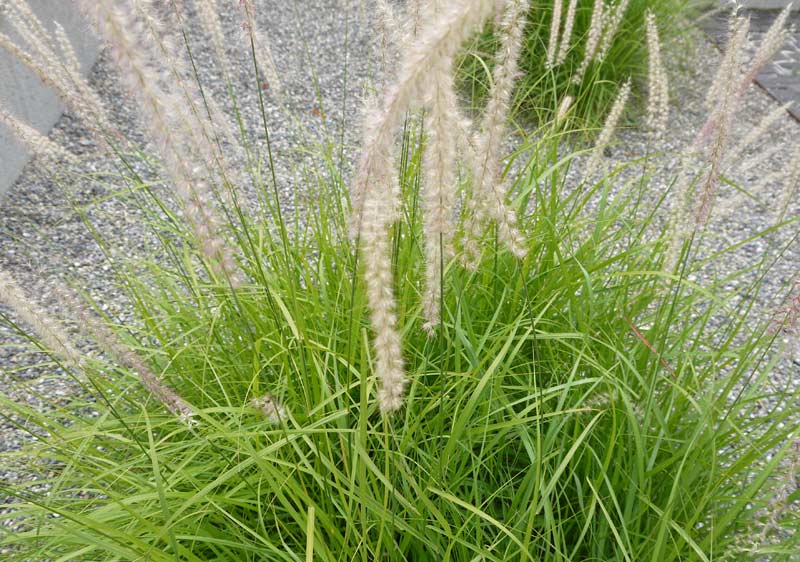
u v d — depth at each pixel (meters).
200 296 0.46
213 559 0.32
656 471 0.33
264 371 0.41
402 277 0.40
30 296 0.58
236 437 0.31
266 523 0.35
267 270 0.46
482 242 0.41
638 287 0.47
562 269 0.40
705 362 0.46
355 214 0.25
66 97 0.39
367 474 0.34
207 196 0.27
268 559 0.32
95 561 0.33
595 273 0.47
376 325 0.23
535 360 0.33
